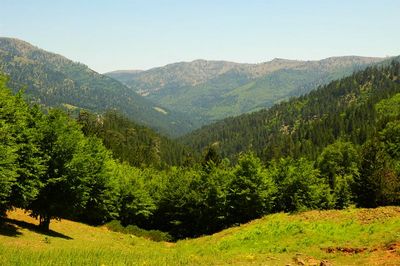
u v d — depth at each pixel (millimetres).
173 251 36688
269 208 63125
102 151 57312
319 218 35469
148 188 77062
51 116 39031
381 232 26016
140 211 67938
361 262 19938
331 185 87812
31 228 36906
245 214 62594
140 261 21312
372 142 56375
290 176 68625
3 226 33594
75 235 41969
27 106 38656
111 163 67688
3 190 29359
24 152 33250
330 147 122500
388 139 90188
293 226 33969
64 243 32531
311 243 27656
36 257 20438
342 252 23125
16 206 34875
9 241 27906
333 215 35469
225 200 62562
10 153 29562
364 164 55000
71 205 38844
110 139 146750
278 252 26750
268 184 62719
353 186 56000
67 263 19219
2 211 34688
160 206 72500
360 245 24062
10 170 29938
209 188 64312
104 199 57344
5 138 30391
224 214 63281
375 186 52875
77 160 38062
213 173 67250
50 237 34500
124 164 95812
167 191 70562
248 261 22484
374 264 18984
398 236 23578
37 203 37625
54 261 19609
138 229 60031
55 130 37312
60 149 37094
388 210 32094
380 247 22234
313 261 21312
